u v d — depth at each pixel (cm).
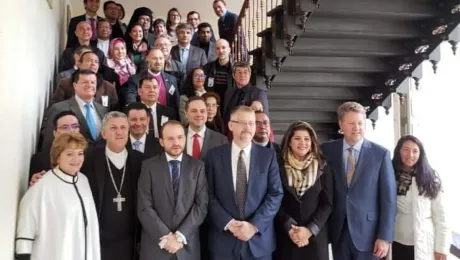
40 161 282
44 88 388
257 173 278
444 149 442
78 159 243
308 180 281
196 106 315
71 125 282
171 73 474
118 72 451
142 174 271
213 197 278
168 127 276
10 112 228
